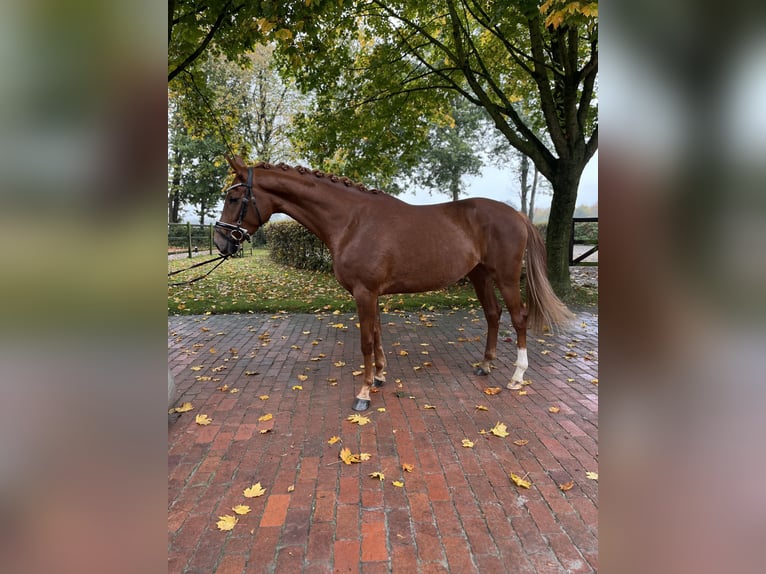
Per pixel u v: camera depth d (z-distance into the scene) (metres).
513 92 9.55
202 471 2.38
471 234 3.44
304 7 4.17
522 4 5.02
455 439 2.71
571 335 5.40
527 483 2.20
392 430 2.84
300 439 2.73
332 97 7.86
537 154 7.50
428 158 19.39
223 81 18.22
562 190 7.35
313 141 8.25
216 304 7.50
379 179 14.23
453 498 2.12
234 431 2.85
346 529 1.91
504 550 1.78
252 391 3.57
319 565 1.71
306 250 11.60
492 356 3.92
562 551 1.78
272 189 3.20
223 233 3.18
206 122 8.29
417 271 3.27
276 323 6.23
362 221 3.21
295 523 1.96
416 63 8.66
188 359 4.50
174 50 6.06
